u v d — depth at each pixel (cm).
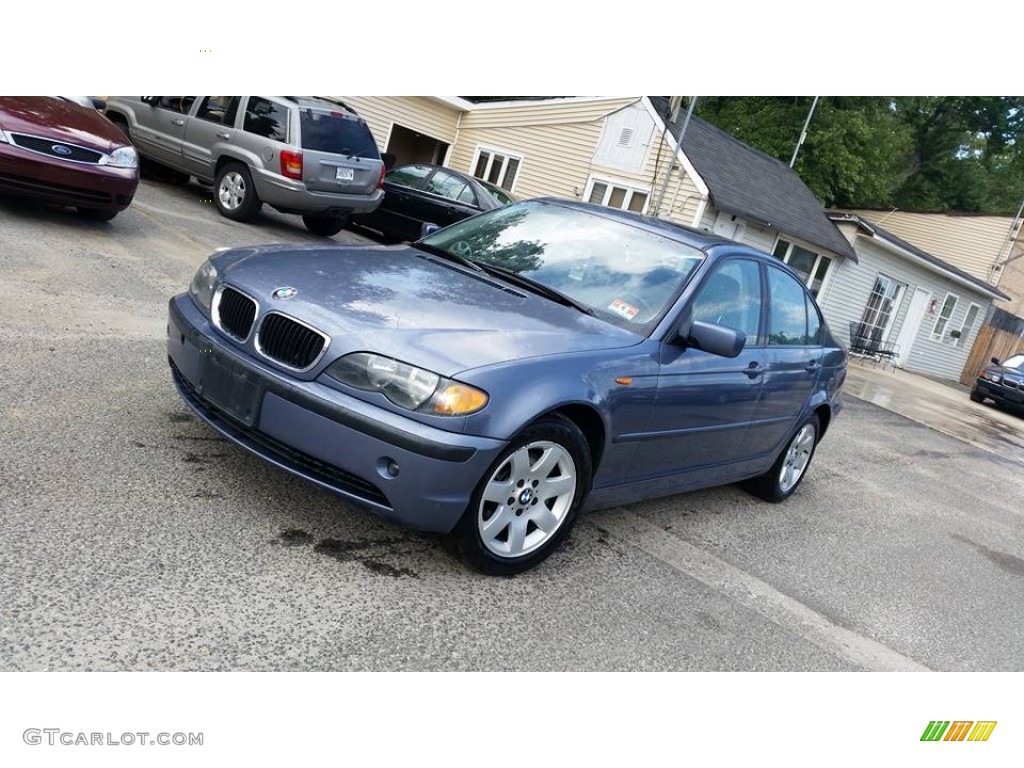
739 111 3372
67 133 701
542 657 290
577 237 425
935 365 2678
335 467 299
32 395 380
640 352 358
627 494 396
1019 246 2897
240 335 320
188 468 346
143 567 270
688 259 411
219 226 970
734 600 382
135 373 446
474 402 291
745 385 436
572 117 1983
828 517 575
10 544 263
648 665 306
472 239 434
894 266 2278
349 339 297
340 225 1141
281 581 285
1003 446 1312
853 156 3238
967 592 495
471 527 309
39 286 552
